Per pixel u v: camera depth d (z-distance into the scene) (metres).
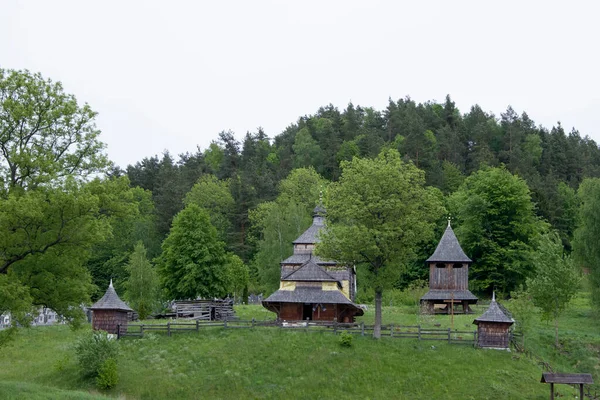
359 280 82.38
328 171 146.88
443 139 150.25
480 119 167.88
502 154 145.88
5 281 36.22
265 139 185.00
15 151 39.38
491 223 89.00
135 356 51.22
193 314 67.56
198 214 75.94
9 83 40.69
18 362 52.66
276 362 49.53
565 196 122.69
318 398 44.88
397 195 56.59
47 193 38.88
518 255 85.31
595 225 67.62
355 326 56.41
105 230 41.09
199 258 74.12
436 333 54.47
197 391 45.84
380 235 54.81
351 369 48.34
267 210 106.38
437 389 45.72
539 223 94.19
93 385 46.28
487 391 45.22
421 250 98.50
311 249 71.12
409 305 81.75
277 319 59.97
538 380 47.56
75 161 42.78
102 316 55.81
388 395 45.16
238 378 47.28
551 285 59.38
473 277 89.12
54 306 40.44
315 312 60.28
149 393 45.47
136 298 70.75
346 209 57.12
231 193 121.19
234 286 85.88
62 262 40.44
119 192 43.25
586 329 64.19
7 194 38.84
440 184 123.56
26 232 38.38
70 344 53.81
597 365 54.44
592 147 180.75
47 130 41.78
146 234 106.25
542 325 65.06
